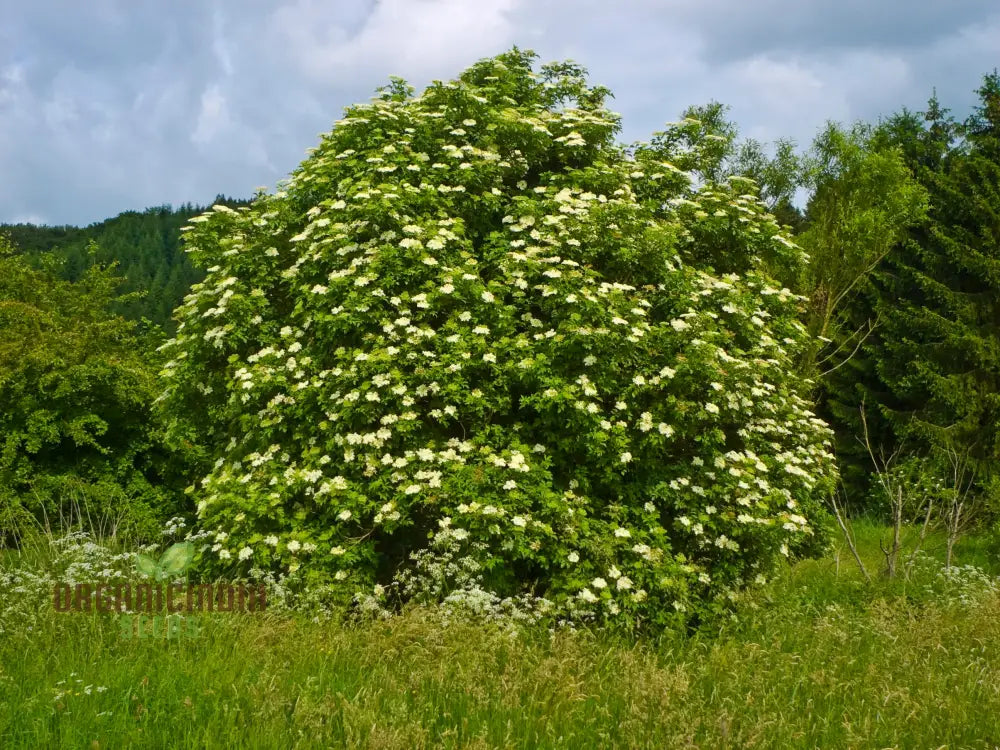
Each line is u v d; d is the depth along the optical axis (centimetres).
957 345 1744
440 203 861
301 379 818
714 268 1012
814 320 1517
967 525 1324
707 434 809
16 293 1580
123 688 451
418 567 743
